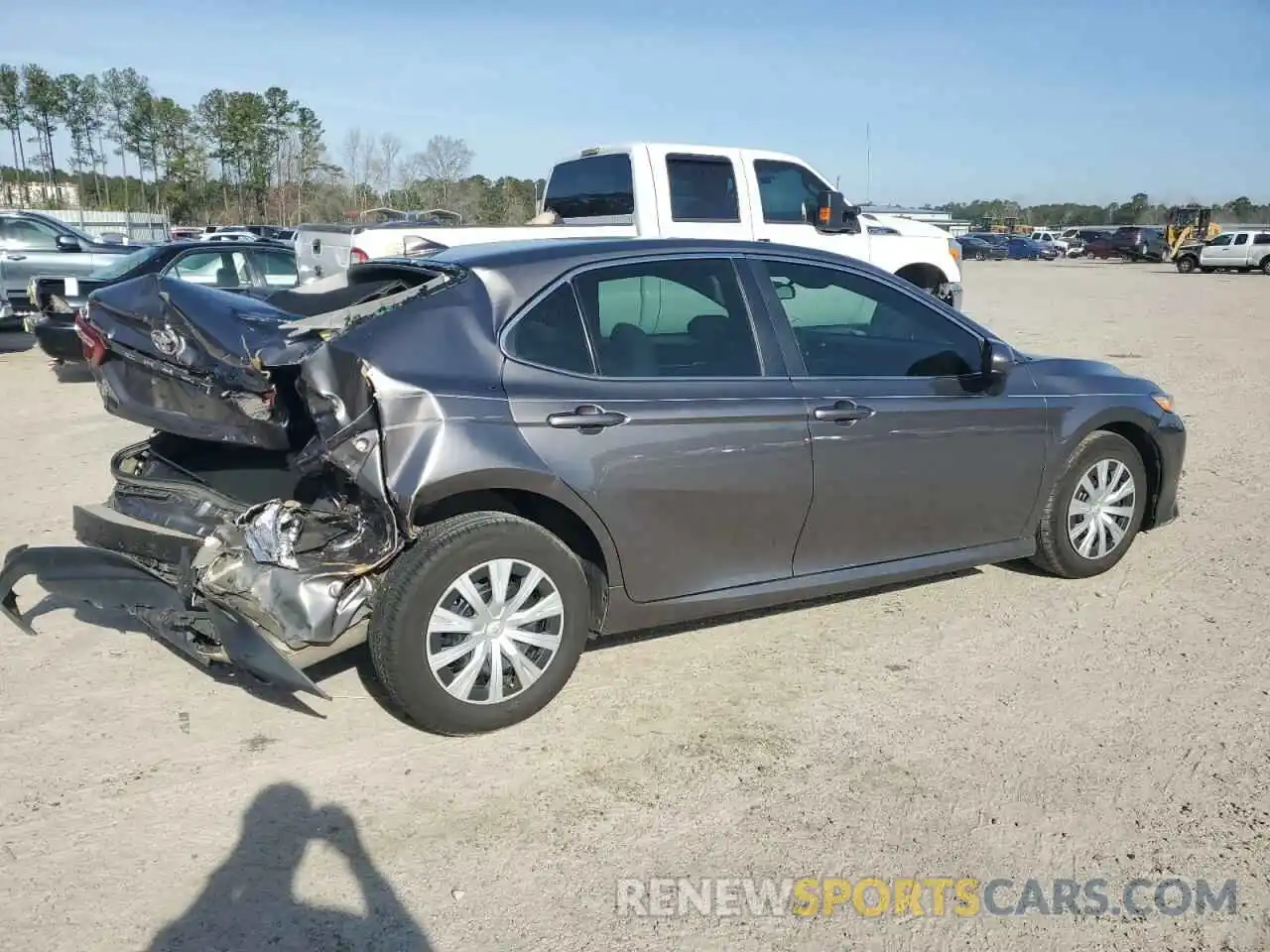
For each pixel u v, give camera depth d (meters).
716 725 4.00
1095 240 56.75
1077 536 5.37
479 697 3.83
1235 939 2.87
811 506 4.45
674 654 4.61
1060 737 3.90
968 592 5.35
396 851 3.23
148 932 2.87
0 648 4.66
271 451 4.43
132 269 11.97
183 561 3.81
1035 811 3.44
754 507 4.31
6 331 17.38
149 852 3.21
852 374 4.63
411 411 3.63
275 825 3.35
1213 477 7.66
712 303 4.39
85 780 3.60
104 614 5.05
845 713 4.09
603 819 3.40
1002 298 25.19
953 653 4.63
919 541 4.84
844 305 4.75
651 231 9.75
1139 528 5.61
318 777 3.62
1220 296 26.36
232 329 4.13
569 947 2.83
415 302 3.85
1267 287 30.59
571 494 3.89
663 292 4.29
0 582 4.23
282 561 3.67
